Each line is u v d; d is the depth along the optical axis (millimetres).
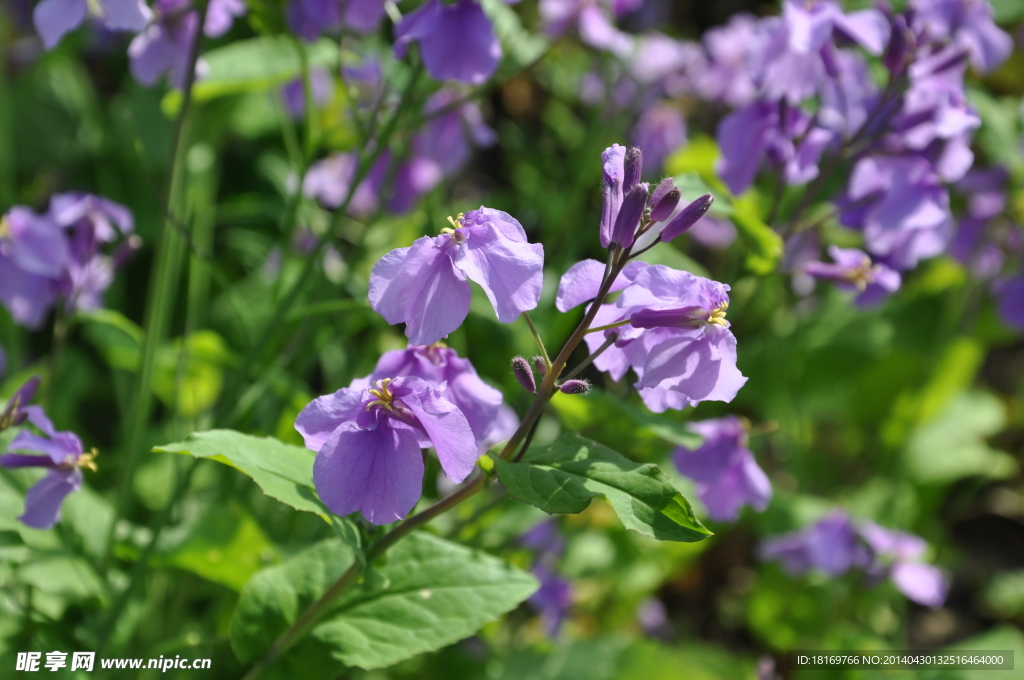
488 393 509
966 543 960
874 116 583
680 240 963
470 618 528
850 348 868
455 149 673
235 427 608
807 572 745
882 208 586
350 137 651
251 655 528
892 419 886
